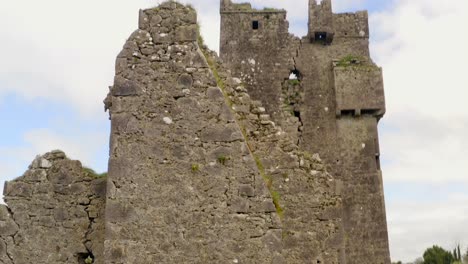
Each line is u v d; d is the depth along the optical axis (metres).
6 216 11.91
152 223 10.46
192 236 10.38
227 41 26.69
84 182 12.05
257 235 10.37
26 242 11.82
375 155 25.06
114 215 10.50
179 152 10.76
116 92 11.08
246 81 26.20
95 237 11.77
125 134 10.87
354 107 25.33
